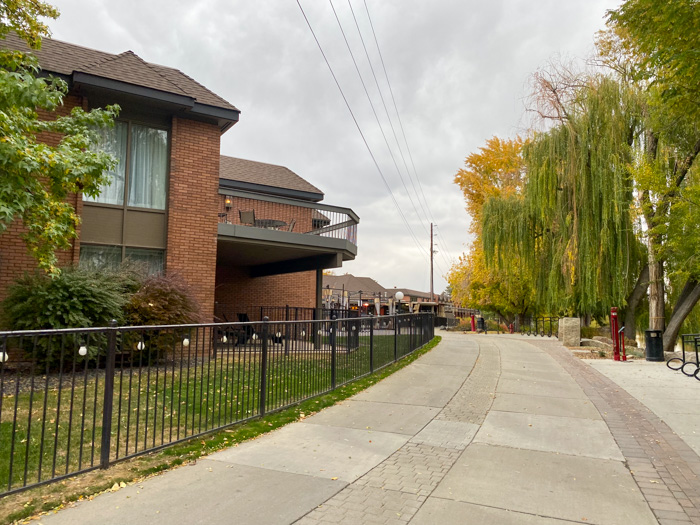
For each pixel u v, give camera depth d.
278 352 7.20
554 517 3.79
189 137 12.35
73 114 8.70
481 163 37.12
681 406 7.84
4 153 6.86
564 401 8.12
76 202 10.78
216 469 4.65
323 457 5.09
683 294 17.92
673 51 6.88
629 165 15.56
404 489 4.29
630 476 4.71
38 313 8.48
